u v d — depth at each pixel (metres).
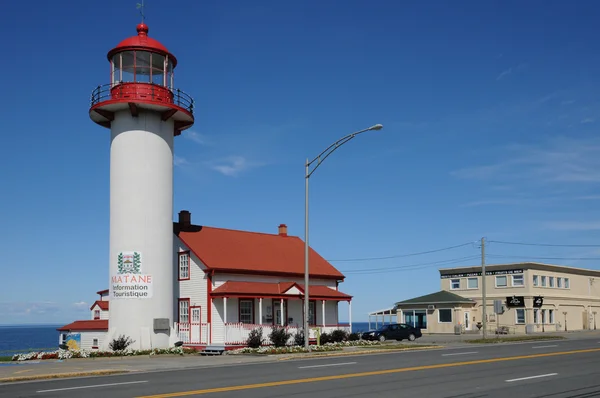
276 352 31.86
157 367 24.31
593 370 21.41
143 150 35.03
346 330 42.97
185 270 39.34
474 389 16.64
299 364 24.70
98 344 40.25
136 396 15.54
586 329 72.00
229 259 39.47
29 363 27.02
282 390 16.47
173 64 36.75
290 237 48.03
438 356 27.91
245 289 38.22
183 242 39.50
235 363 26.33
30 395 16.05
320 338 40.53
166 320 34.69
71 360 28.94
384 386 17.23
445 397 15.27
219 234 42.50
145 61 35.56
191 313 38.44
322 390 16.45
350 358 27.66
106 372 22.23
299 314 42.69
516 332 62.94
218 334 37.16
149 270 34.44
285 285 40.44
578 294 71.94
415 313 65.25
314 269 44.34
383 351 32.62
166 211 35.75
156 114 35.75
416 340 46.62
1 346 117.56
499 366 22.77
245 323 39.16
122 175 34.78
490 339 44.06
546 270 66.50
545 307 65.25
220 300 37.97
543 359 25.78
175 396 15.47
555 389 16.64
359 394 15.74
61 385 18.30
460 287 68.62
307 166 32.25
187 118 36.97
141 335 33.72
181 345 34.91
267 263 41.62
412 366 22.88
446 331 62.22
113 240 34.62
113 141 35.38
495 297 65.62
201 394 15.77
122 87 34.72
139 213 34.53
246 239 43.81
